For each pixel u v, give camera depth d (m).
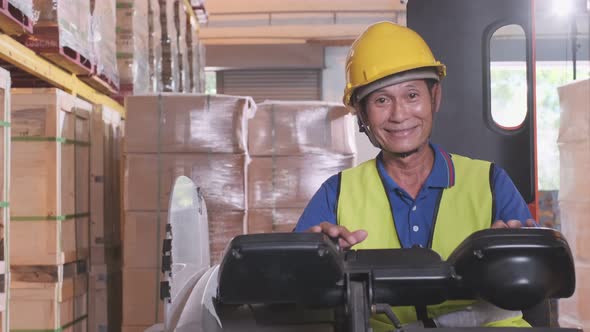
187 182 2.18
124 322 4.33
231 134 4.41
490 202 1.98
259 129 4.84
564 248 1.33
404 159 2.06
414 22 3.07
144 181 4.37
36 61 3.72
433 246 1.99
